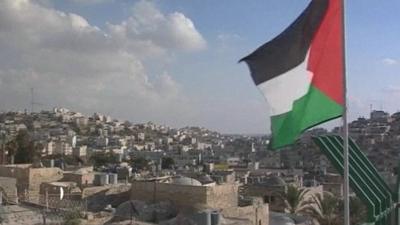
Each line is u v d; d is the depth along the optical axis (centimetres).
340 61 945
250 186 6875
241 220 3806
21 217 3462
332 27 946
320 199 6512
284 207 6494
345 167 919
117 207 4275
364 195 1030
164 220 3844
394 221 1223
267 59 923
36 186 4991
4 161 7788
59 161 8944
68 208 3838
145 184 4419
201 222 3488
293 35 930
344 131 928
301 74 933
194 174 9081
